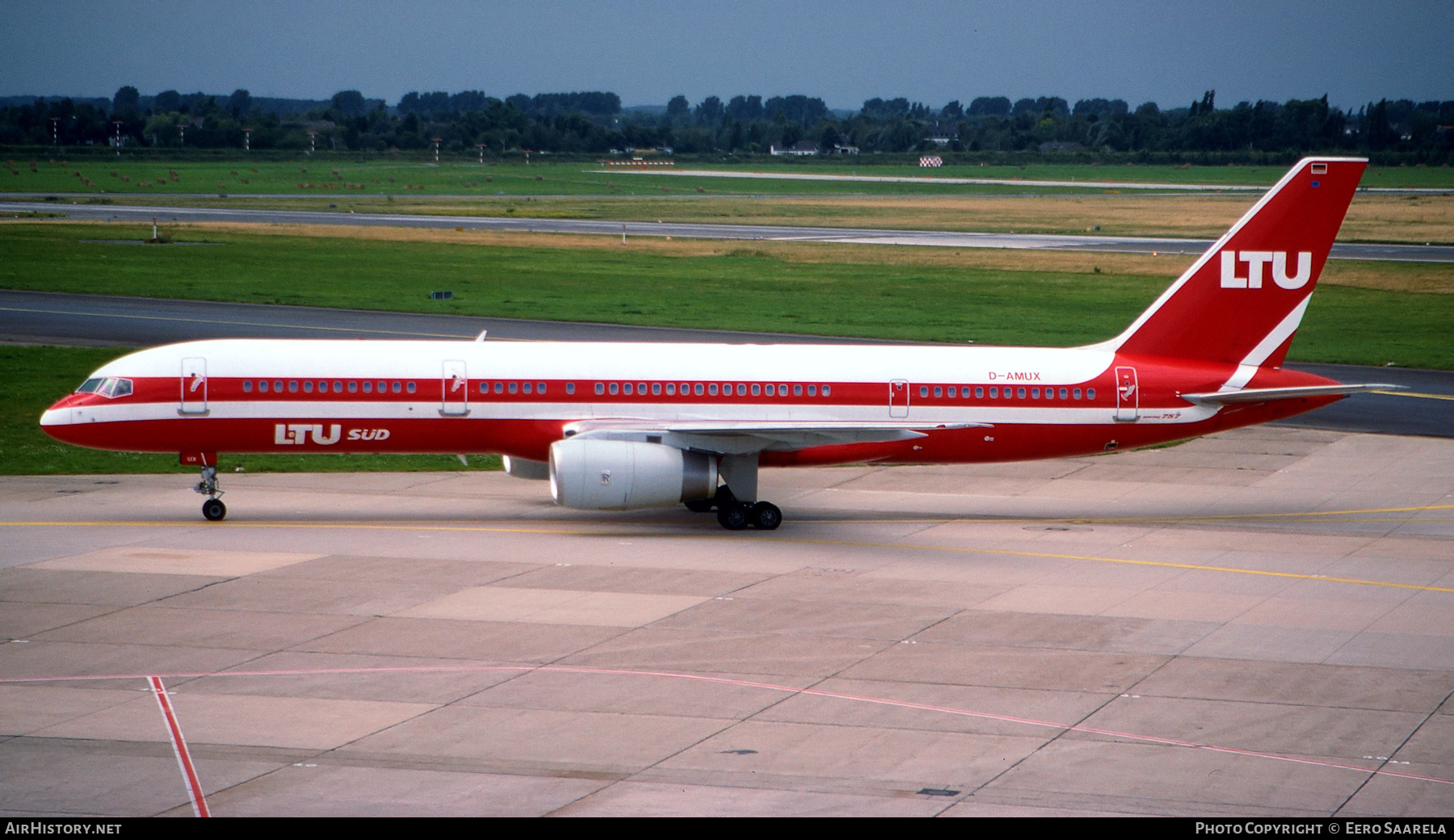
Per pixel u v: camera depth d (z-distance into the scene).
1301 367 177.25
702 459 90.50
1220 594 77.31
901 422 97.62
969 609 73.44
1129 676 62.03
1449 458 124.25
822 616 71.50
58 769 49.78
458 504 101.56
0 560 81.06
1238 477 116.31
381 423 92.94
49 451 116.75
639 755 51.72
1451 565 85.12
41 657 62.81
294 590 75.19
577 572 80.62
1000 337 194.12
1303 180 99.88
